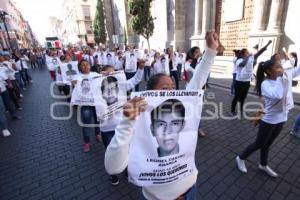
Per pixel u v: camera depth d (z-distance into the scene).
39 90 10.30
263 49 5.34
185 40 15.48
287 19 8.76
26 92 9.98
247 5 10.98
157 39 17.38
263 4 9.20
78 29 50.72
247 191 2.74
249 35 10.01
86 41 45.50
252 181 2.92
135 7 13.65
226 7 12.27
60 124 5.58
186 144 1.34
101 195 2.82
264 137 2.80
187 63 4.22
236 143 4.02
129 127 1.07
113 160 1.10
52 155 3.96
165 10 15.54
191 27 14.78
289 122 4.77
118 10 28.42
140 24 14.03
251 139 4.15
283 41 9.02
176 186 1.36
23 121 5.93
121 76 3.02
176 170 1.33
